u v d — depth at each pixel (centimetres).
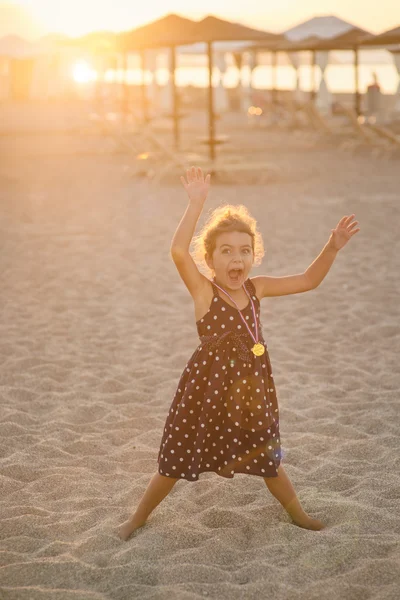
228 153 1923
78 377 539
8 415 466
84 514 343
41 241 1003
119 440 438
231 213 312
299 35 2469
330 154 1953
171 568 292
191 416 308
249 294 314
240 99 3731
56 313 696
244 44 2908
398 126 2302
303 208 1227
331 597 269
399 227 1060
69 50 3459
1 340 618
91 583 285
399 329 636
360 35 2283
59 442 431
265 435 308
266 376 314
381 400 489
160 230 1072
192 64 4006
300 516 328
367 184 1456
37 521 338
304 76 7012
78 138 2436
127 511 345
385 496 357
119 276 828
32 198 1362
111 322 671
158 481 319
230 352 305
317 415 471
